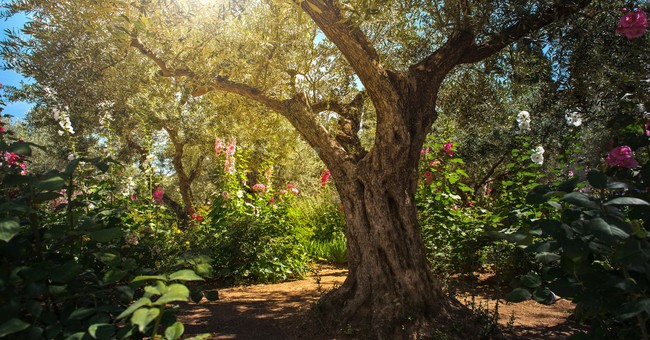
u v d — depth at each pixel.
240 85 4.93
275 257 6.75
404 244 3.83
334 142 4.32
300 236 7.63
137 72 6.91
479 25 3.96
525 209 4.88
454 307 3.78
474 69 6.28
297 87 5.95
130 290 2.21
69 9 4.64
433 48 6.16
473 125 8.08
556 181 5.20
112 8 4.02
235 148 7.55
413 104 4.06
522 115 6.34
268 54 5.37
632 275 2.28
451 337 3.34
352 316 3.70
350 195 4.04
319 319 3.74
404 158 3.93
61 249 2.58
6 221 1.93
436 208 6.17
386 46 6.25
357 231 3.95
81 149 9.84
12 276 1.94
